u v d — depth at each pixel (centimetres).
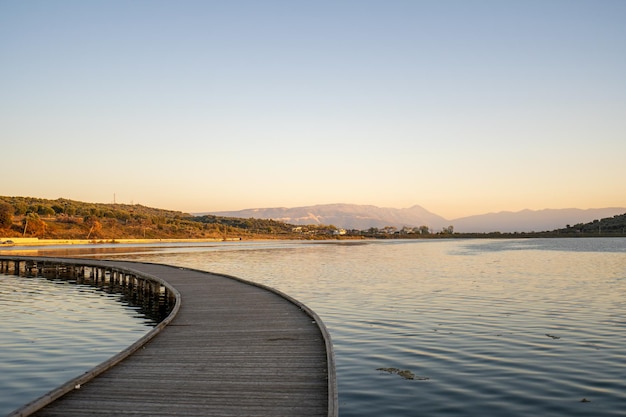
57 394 735
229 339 1134
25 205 12019
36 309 1973
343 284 2769
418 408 873
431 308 1894
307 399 742
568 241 12631
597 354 1207
